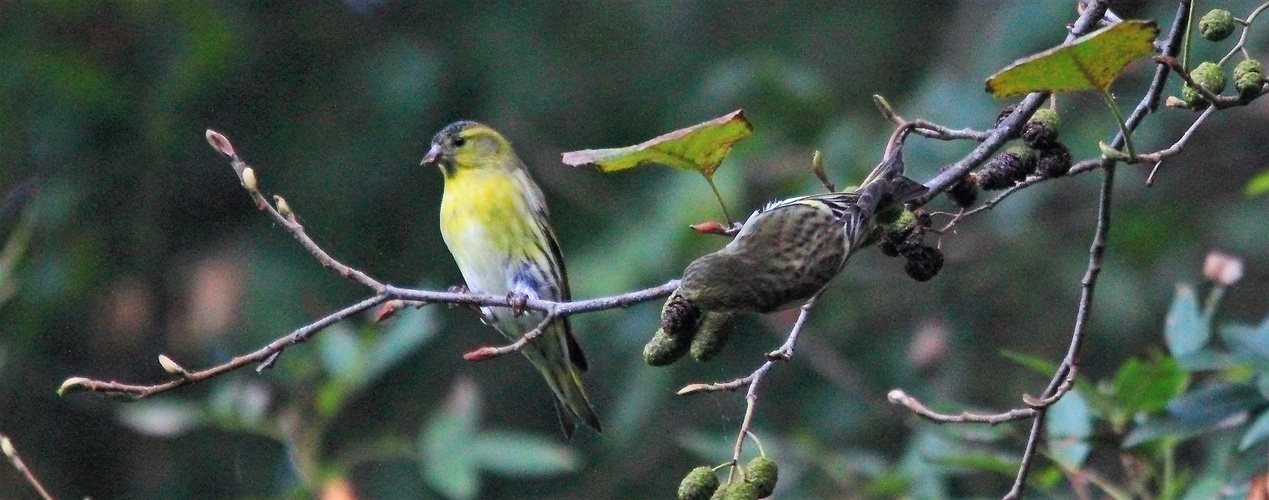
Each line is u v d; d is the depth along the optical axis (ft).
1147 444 22.30
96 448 41.24
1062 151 17.92
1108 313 38.42
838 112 39.78
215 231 41.81
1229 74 36.01
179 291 41.04
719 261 17.63
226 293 39.45
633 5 43.73
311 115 42.50
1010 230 39.52
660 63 43.45
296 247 40.81
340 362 28.53
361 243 41.19
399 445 28.40
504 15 43.09
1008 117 18.88
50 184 40.83
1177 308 22.48
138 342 40.91
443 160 28.71
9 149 40.98
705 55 43.68
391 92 42.04
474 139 28.73
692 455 39.22
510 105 42.32
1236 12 35.83
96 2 41.65
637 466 39.58
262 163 42.09
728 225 18.95
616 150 17.22
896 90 43.19
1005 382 38.24
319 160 41.78
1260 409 21.08
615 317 37.09
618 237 37.96
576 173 41.34
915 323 39.11
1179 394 22.35
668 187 36.94
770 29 44.19
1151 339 38.50
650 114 42.88
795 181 37.29
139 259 41.16
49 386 41.04
